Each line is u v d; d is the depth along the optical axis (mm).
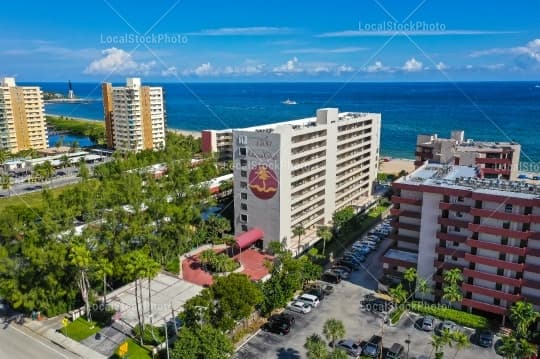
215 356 64625
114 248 91375
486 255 80625
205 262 107750
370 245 119625
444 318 82438
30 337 77625
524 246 77125
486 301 81375
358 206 151500
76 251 76938
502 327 78562
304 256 103312
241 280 75062
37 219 106250
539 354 70312
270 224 115438
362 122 151875
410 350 73125
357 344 73375
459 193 82188
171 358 64812
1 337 77625
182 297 91812
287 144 111250
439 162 133500
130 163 186625
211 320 72812
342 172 144875
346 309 87125
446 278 78438
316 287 95250
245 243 109688
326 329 68312
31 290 80750
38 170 187750
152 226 105125
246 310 72250
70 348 74062
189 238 116375
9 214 105562
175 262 108562
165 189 131250
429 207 86375
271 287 83438
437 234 85938
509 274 78750
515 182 86812
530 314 68000
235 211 122250
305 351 73062
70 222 92500
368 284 98250
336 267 104375
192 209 121125
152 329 77750
